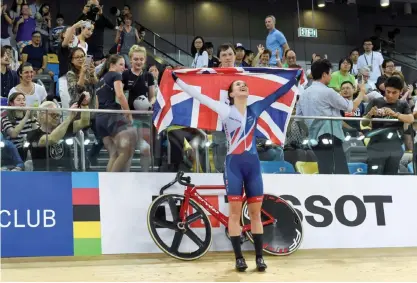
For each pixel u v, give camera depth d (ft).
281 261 14.14
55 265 13.23
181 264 13.55
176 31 42.60
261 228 13.17
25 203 14.19
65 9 39.75
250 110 13.61
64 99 17.75
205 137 15.96
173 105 14.61
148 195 15.14
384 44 43.91
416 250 16.02
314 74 17.71
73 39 19.48
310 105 17.39
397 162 17.29
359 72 26.84
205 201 14.71
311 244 15.75
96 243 14.43
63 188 14.61
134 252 14.60
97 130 15.20
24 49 27.96
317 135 16.70
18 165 14.52
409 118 17.11
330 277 12.50
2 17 31.91
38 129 14.80
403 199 16.94
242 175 13.24
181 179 14.69
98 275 12.27
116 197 14.90
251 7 44.11
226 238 15.24
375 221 16.47
